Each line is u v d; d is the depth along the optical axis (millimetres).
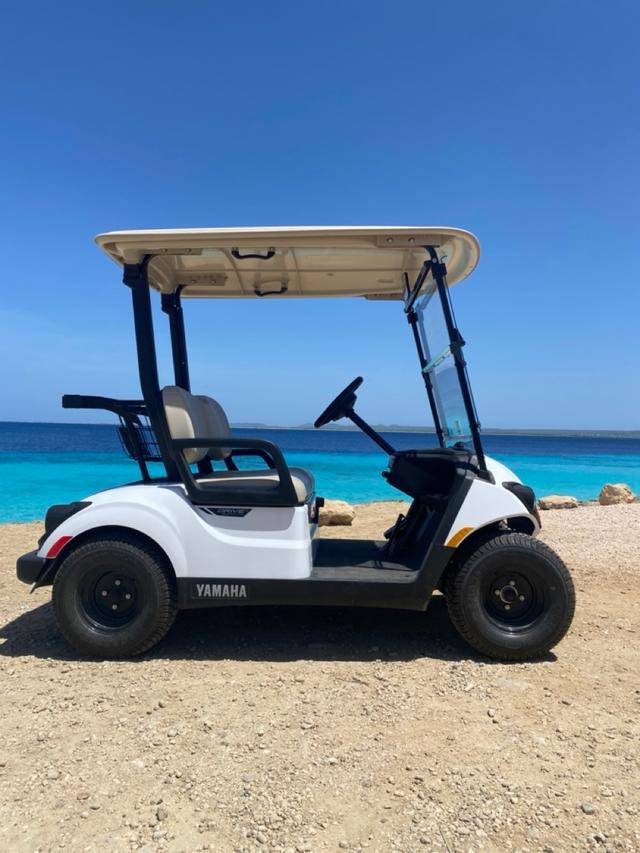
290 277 4617
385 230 3527
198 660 3537
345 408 4453
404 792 2266
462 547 3611
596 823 2098
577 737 2676
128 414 3809
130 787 2291
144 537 3590
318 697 3053
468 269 3969
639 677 3320
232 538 3512
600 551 6199
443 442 4508
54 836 2021
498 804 2195
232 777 2355
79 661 3518
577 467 31141
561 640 3666
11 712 2889
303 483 3680
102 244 3613
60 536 3543
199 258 4230
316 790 2275
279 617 4309
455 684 3207
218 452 4398
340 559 4012
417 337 4766
